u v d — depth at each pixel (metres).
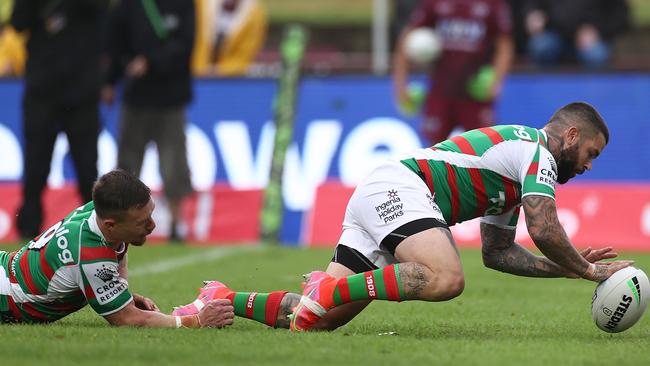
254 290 31.31
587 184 48.72
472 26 48.41
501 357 19.66
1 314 22.53
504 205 23.28
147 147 47.78
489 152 22.95
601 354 20.31
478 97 48.84
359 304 22.67
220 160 52.12
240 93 52.81
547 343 21.67
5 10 59.41
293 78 52.25
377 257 22.84
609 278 22.81
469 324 25.11
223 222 50.50
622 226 47.84
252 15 61.75
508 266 24.30
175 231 48.34
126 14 46.62
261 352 19.64
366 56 77.81
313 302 22.08
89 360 18.69
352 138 51.91
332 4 95.88
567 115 23.22
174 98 47.03
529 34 65.31
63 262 21.78
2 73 58.56
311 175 51.41
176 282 32.88
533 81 52.25
